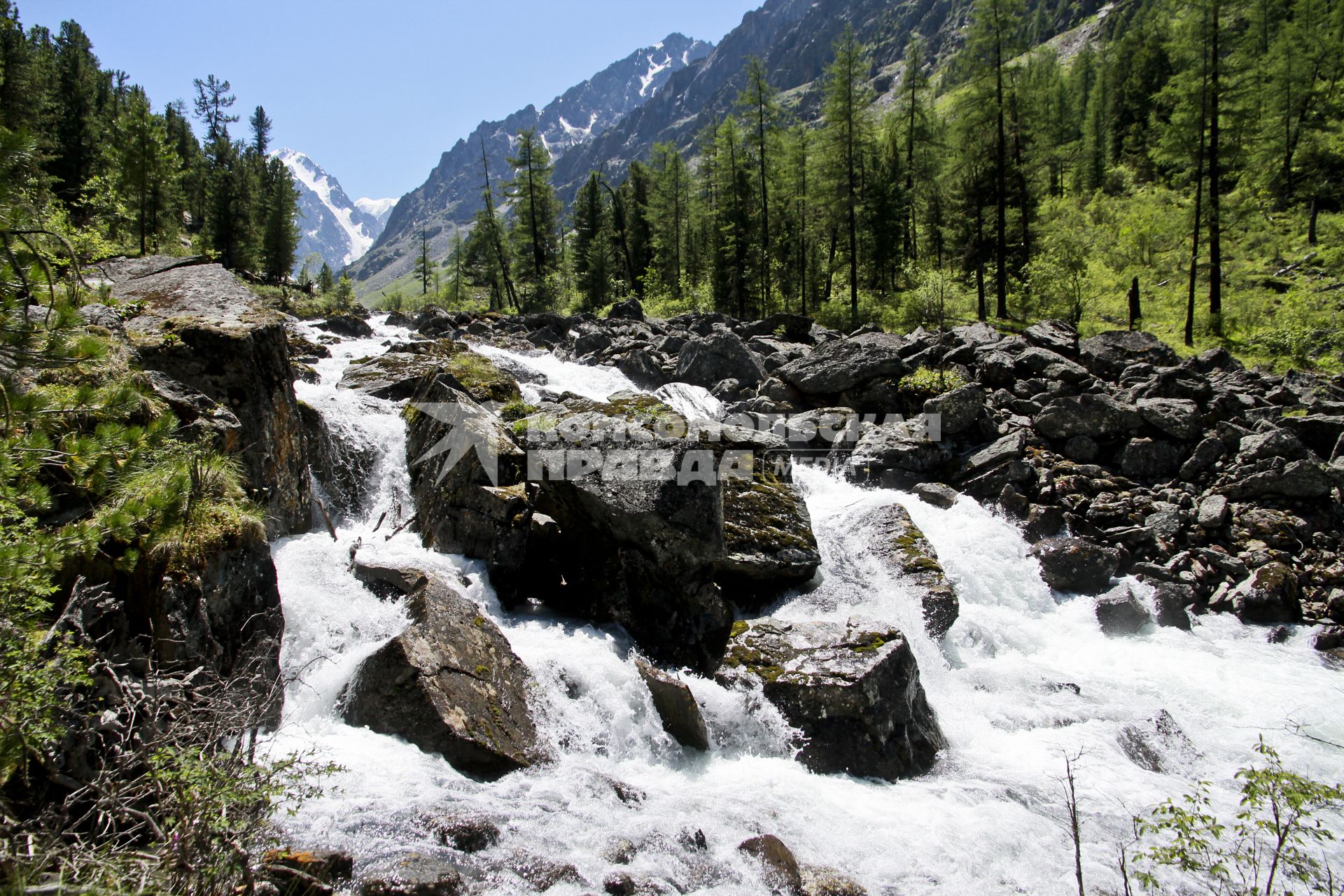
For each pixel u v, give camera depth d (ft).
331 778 18.92
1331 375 67.87
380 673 22.13
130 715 15.46
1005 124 119.85
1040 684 31.27
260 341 29.58
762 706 25.63
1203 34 99.86
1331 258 109.29
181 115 250.98
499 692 23.07
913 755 25.09
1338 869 20.76
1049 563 40.19
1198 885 19.79
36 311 16.53
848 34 126.52
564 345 80.89
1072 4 481.87
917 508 44.45
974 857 20.33
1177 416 48.29
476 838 17.78
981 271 110.32
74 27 236.43
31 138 16.22
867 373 56.49
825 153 132.26
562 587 32.19
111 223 97.76
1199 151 101.19
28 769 13.83
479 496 32.48
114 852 12.94
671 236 187.83
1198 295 107.45
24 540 15.35
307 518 32.48
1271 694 31.09
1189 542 42.16
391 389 46.29
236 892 13.39
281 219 199.82
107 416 18.92
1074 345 63.46
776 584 32.81
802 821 21.18
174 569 18.86
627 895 16.88
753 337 80.43
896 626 27.76
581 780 21.36
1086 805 23.32
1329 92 149.38
